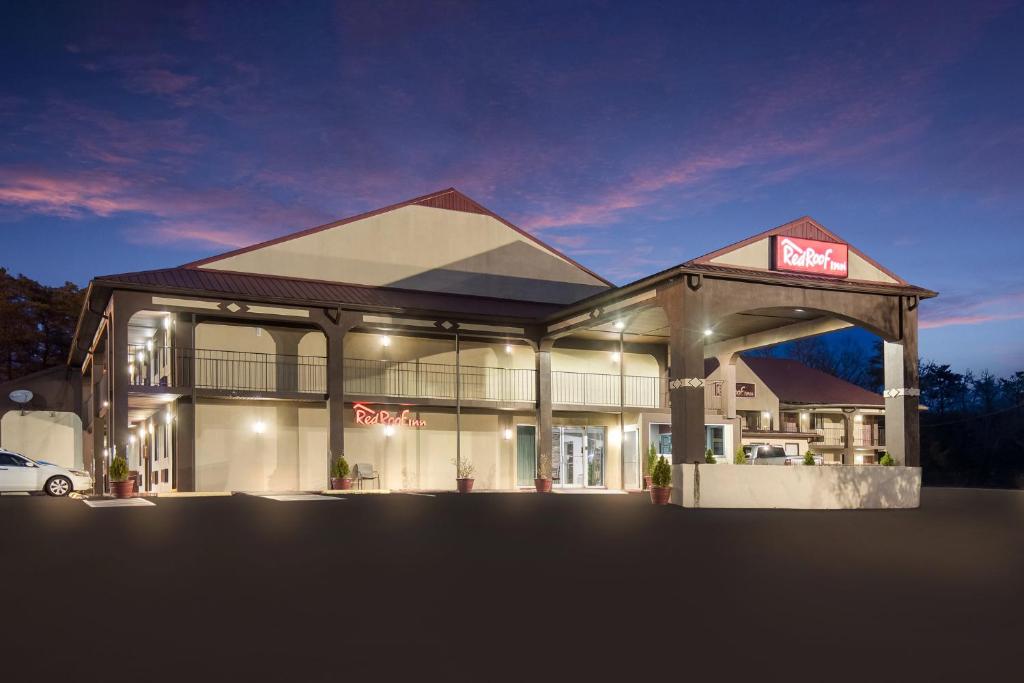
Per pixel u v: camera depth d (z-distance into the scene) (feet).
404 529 47.11
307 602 25.66
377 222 106.63
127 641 20.66
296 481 95.76
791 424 169.48
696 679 17.63
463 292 110.42
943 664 18.92
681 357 73.31
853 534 47.32
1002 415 222.69
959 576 31.58
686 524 52.80
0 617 23.43
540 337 106.22
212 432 92.17
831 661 19.10
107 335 95.45
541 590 27.96
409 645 20.36
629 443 113.60
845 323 95.71
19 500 72.13
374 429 100.89
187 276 92.12
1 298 158.92
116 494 78.23
